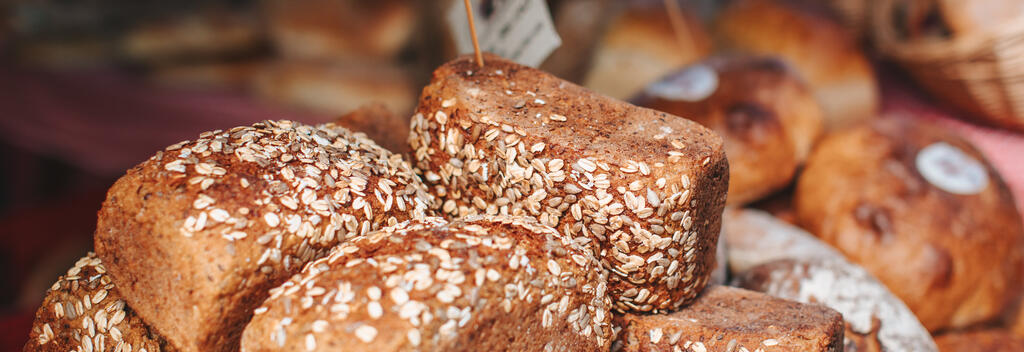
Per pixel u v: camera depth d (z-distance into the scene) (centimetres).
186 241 67
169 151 71
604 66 139
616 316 77
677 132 74
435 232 69
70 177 191
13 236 161
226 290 66
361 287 65
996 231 103
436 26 115
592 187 71
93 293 75
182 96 150
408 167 77
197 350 67
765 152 106
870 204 103
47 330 76
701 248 75
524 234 70
